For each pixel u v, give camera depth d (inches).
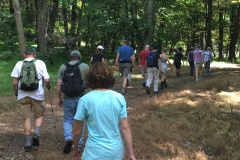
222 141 213.3
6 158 179.9
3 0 956.6
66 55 809.5
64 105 197.3
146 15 929.5
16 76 195.6
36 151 195.3
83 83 195.3
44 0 746.2
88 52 916.6
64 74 195.5
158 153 198.5
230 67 885.2
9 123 263.4
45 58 731.4
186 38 1407.5
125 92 430.9
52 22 828.0
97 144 104.7
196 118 267.7
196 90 416.2
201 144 216.7
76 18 876.6
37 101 198.5
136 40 915.4
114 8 882.1
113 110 107.1
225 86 431.2
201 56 574.2
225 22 1237.1
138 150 197.3
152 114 288.0
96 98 107.7
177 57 671.1
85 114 108.3
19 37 514.0
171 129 242.7
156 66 431.5
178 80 605.6
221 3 1213.1
